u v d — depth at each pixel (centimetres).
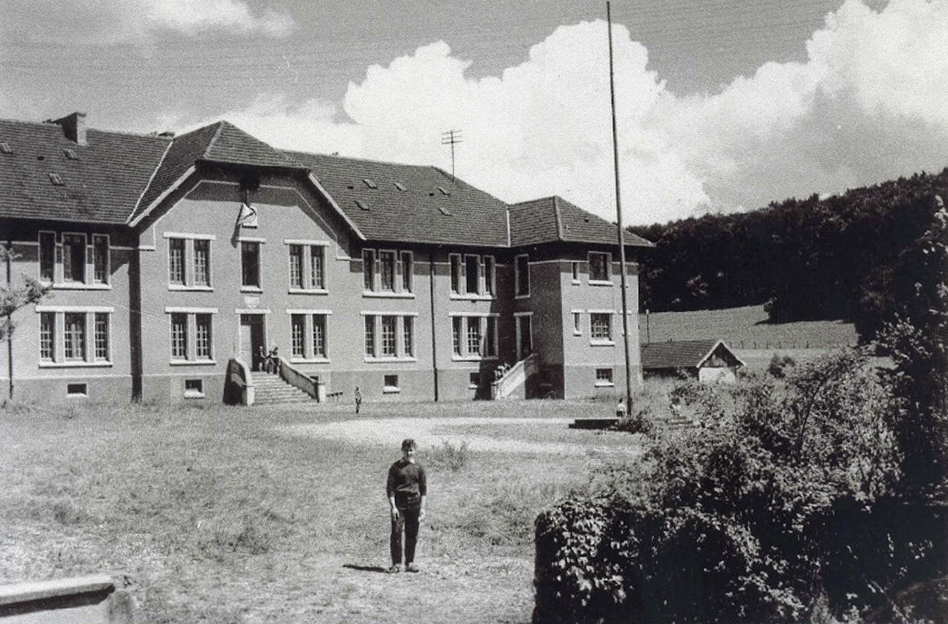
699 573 1188
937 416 1243
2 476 2342
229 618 1367
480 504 2172
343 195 5738
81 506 2064
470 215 6172
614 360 6094
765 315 11075
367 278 5588
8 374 4294
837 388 1277
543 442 3125
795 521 1176
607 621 1173
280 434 3228
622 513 1200
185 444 2898
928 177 9081
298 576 1647
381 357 5553
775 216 10756
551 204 6206
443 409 4672
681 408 1310
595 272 6116
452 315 5888
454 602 1475
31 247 4384
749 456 1204
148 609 1403
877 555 1196
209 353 4884
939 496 1227
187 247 4819
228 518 2025
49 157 4722
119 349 4619
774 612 1156
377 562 1761
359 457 2750
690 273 12156
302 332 5244
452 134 6575
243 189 5012
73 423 3384
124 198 4766
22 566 1623
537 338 6006
